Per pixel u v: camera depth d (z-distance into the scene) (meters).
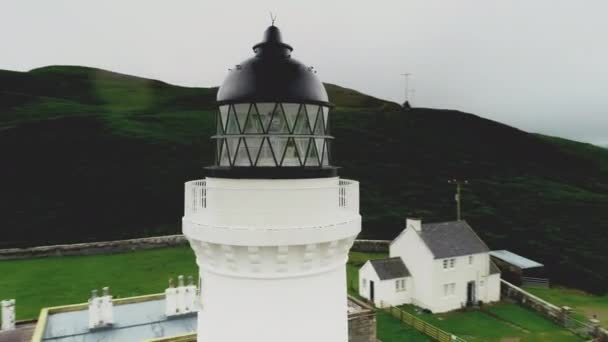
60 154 57.00
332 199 6.34
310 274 5.95
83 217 47.94
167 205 51.69
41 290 30.00
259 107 6.06
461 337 26.16
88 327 14.78
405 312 28.94
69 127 63.09
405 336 26.14
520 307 31.45
